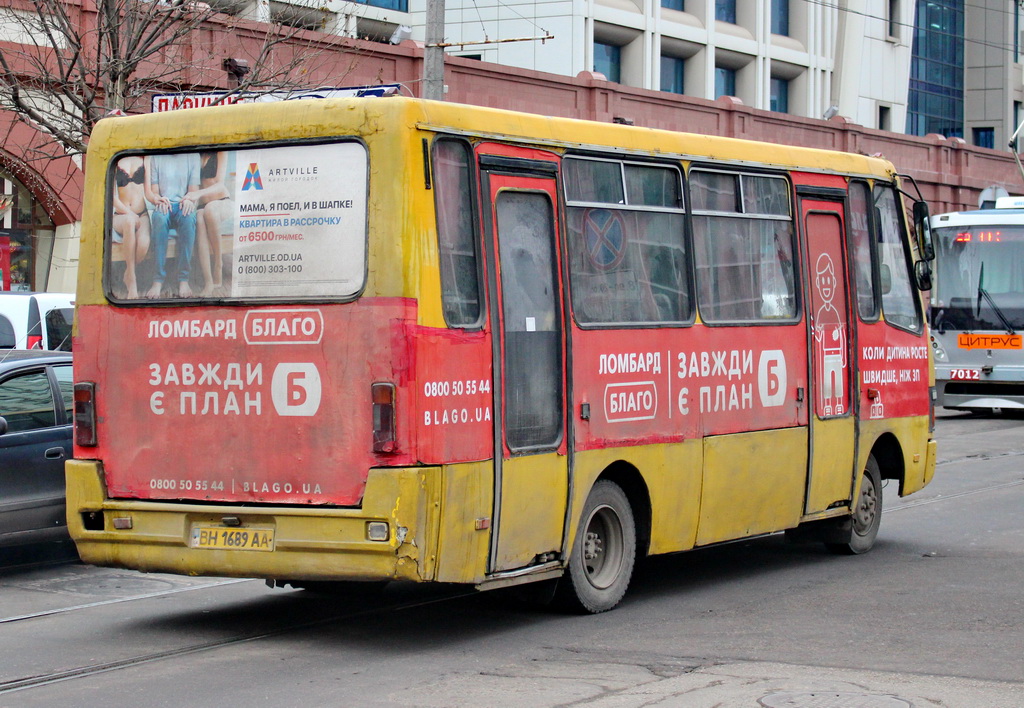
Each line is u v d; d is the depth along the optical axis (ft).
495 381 24.45
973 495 46.96
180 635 26.22
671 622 27.04
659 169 29.14
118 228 25.73
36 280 68.64
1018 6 191.83
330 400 23.49
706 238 30.32
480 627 26.68
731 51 143.33
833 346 34.09
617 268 27.78
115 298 25.62
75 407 25.88
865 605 28.60
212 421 24.58
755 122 112.78
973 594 29.68
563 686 21.67
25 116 57.82
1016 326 77.20
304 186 23.99
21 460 32.53
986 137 192.34
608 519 27.96
